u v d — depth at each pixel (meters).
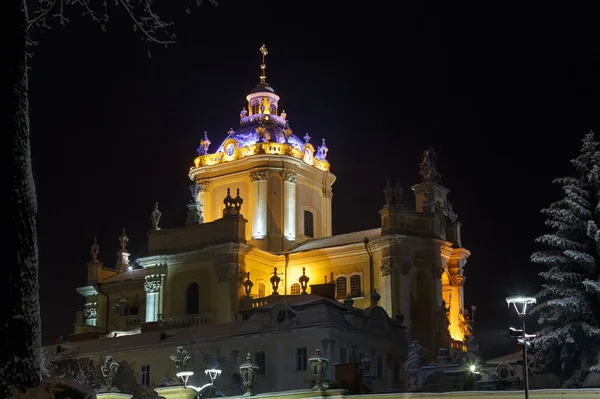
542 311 66.94
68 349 78.44
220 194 99.00
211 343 70.75
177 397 43.97
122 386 67.50
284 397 47.00
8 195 15.24
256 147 97.62
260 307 76.94
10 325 15.05
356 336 69.19
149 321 92.25
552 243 68.31
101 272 105.88
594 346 64.19
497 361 80.06
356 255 90.06
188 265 91.88
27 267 15.39
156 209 95.94
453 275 95.50
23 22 15.64
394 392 46.41
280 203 96.44
